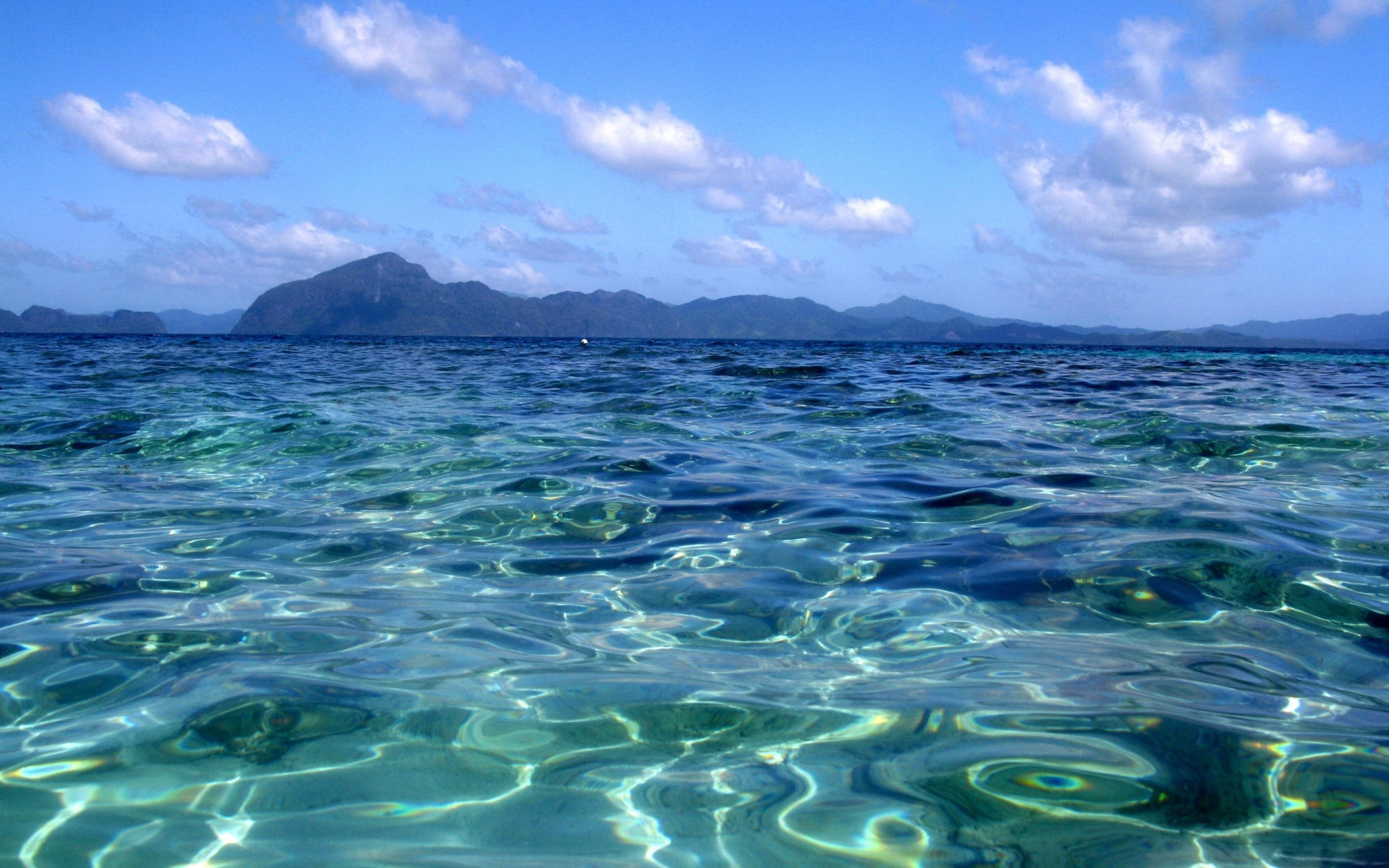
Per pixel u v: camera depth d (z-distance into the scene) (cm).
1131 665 248
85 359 2159
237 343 4941
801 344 7125
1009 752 193
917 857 153
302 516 457
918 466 602
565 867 150
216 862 151
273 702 220
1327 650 259
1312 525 412
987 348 5478
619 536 415
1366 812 166
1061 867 150
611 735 204
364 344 5269
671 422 845
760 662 255
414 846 157
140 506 484
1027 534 403
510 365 2055
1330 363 2778
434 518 452
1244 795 173
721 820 167
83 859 151
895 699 225
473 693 229
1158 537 391
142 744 197
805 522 437
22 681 235
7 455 650
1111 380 1545
